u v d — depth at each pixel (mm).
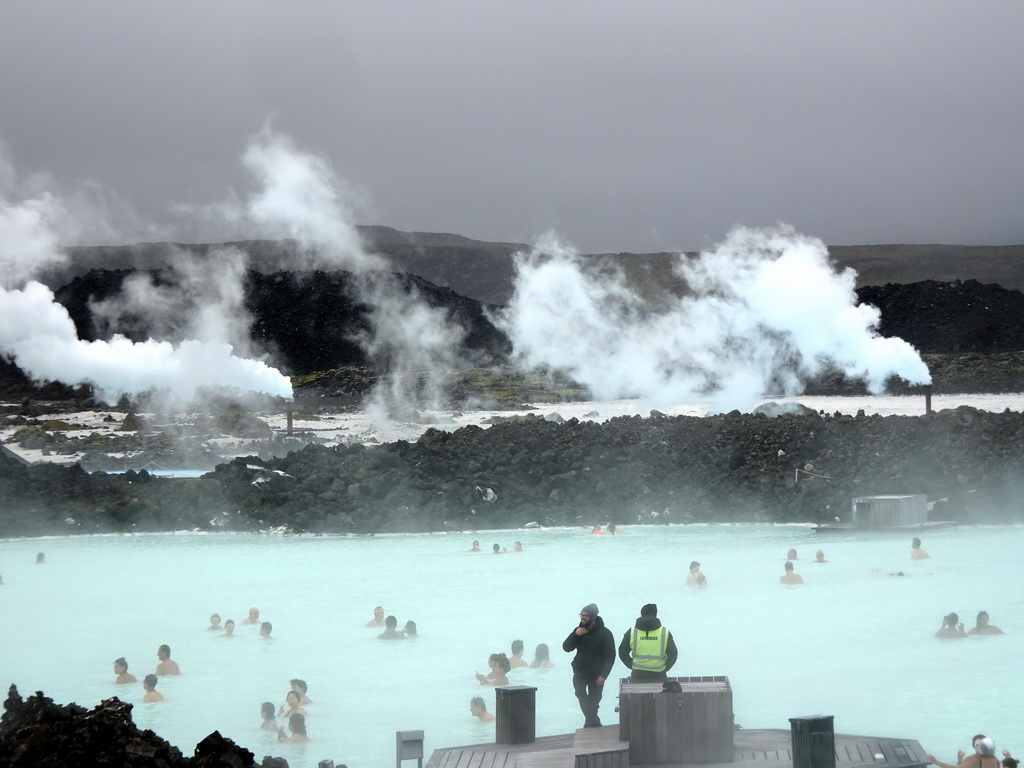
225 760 11492
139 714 17688
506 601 26891
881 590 27047
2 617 25844
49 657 21844
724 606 25500
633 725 11875
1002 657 19891
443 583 29625
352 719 17172
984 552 32562
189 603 27453
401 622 24609
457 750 13102
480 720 17000
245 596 28281
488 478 43938
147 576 31656
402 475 43469
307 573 31734
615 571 31000
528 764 11922
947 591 26750
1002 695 17266
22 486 43875
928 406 56625
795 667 19422
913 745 12562
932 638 21609
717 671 19266
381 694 18609
